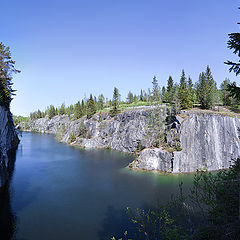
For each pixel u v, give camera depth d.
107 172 48.59
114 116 99.75
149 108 84.56
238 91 7.72
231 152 52.72
